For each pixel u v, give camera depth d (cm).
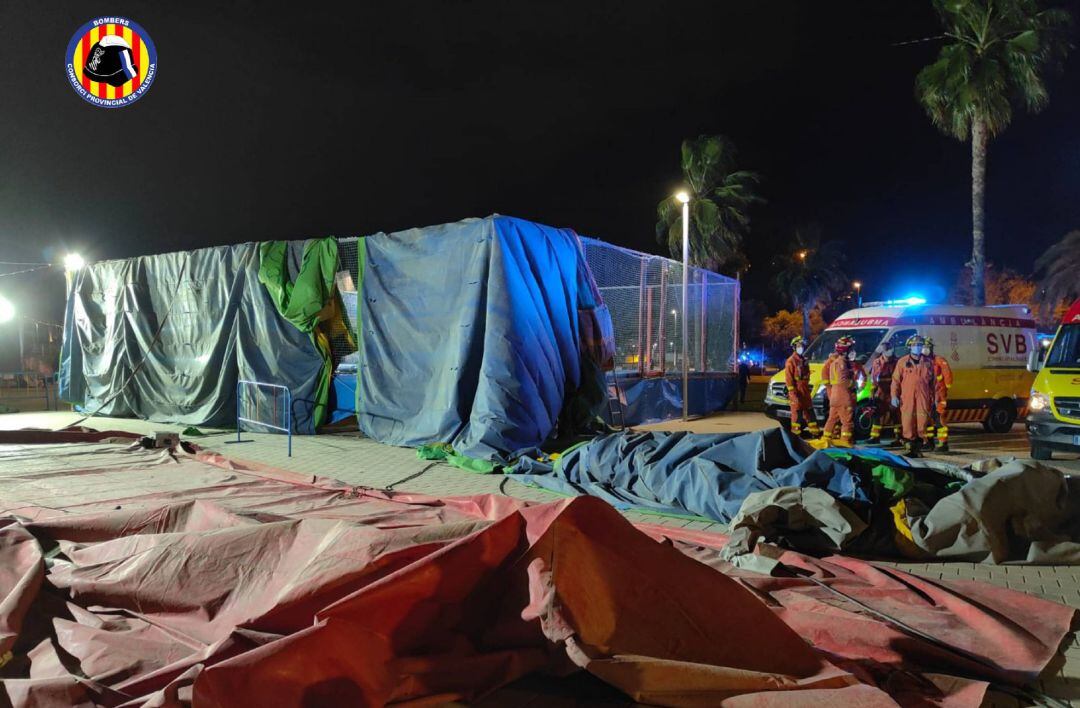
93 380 1761
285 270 1368
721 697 319
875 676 362
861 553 612
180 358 1547
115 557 494
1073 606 489
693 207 3969
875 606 461
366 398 1274
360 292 1288
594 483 833
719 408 1939
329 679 306
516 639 363
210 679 278
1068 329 1064
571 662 346
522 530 394
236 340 1429
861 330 1472
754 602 371
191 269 1523
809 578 507
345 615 329
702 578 374
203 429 1455
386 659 332
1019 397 1498
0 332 2952
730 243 4053
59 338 2923
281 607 366
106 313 1730
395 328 1242
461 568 370
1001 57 2611
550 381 1120
